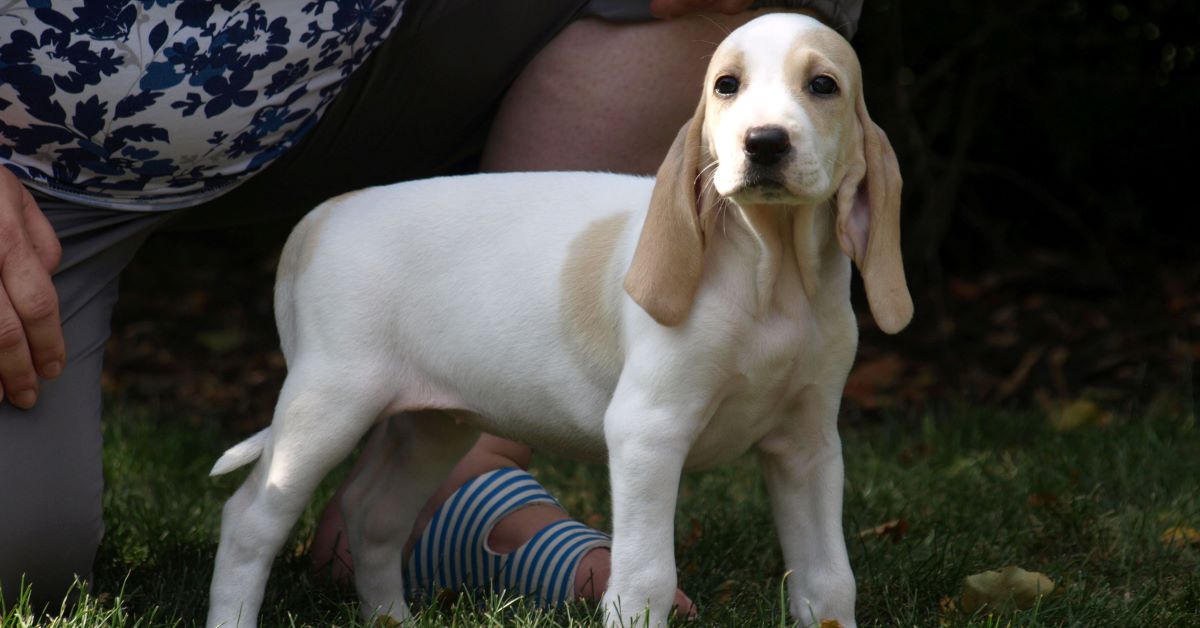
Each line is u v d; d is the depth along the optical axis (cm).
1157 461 429
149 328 764
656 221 253
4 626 264
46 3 282
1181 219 852
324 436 277
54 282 304
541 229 279
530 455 353
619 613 250
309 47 307
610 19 339
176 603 301
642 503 253
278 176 347
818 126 241
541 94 347
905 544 345
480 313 278
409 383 285
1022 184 836
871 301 252
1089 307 755
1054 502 385
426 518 329
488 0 332
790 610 272
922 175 789
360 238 285
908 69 820
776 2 337
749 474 444
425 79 342
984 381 643
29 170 300
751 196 236
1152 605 300
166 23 292
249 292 841
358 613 301
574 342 271
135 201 313
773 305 256
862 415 593
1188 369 611
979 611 291
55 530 294
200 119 303
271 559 279
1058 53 825
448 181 291
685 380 253
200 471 455
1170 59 825
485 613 277
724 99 247
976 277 836
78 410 302
